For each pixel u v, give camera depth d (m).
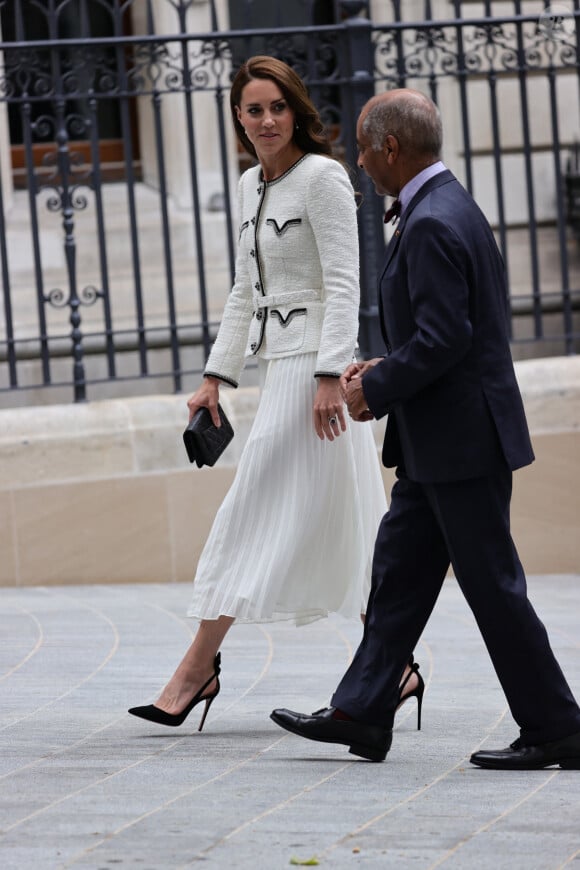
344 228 14.73
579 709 13.52
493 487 13.05
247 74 14.79
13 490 25.14
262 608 14.81
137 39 25.33
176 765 13.80
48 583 25.41
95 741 14.88
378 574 13.71
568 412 26.86
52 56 25.11
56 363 30.02
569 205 34.88
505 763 13.42
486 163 35.84
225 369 15.86
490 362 12.96
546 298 34.22
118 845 11.13
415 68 26.77
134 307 32.62
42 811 12.18
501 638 13.23
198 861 10.70
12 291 32.34
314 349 14.92
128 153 25.58
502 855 10.78
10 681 17.98
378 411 12.74
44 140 35.50
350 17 26.22
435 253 12.55
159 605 23.33
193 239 34.03
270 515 15.02
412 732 15.14
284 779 13.21
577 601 23.88
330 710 13.90
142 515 25.62
